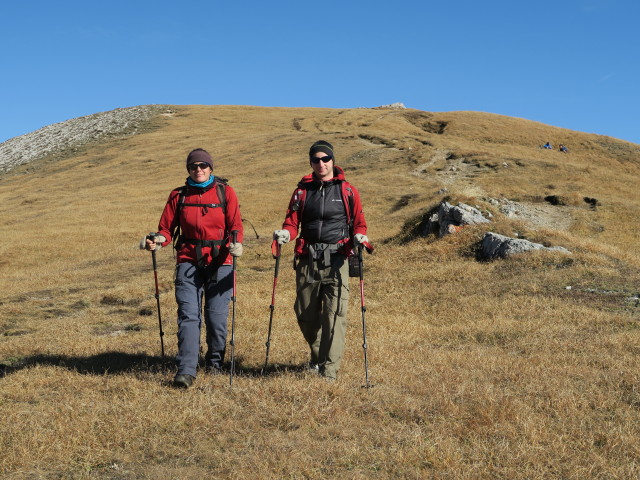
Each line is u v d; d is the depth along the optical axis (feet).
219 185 18.28
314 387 15.74
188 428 13.32
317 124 215.72
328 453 12.08
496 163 117.91
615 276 37.37
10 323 34.09
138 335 28.30
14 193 142.61
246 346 23.97
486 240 47.83
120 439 12.59
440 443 12.31
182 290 17.90
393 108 260.62
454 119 209.56
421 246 52.85
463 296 36.27
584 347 22.34
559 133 194.18
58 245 81.25
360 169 126.72
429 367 19.24
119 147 192.54
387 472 11.30
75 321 33.81
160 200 115.55
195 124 226.99
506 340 25.16
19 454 11.80
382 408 14.79
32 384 17.49
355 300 37.91
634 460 11.56
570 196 83.92
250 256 60.90
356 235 17.06
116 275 57.77
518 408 14.34
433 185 105.70
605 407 14.93
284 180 123.34
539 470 11.23
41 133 247.91
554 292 34.65
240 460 11.69
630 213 79.10
